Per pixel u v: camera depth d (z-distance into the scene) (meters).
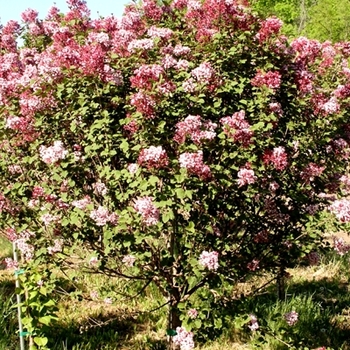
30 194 4.74
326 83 5.19
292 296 6.47
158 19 4.96
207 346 5.26
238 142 4.00
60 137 4.51
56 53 4.67
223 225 4.50
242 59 4.36
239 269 4.50
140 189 3.91
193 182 3.80
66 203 4.43
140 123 3.93
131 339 5.49
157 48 4.45
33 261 4.64
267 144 4.13
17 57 5.79
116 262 4.59
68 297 6.36
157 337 5.53
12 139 4.74
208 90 4.10
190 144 3.87
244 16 4.54
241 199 4.34
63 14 6.21
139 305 6.17
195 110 4.11
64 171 4.13
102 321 5.84
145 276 4.64
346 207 4.16
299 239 4.50
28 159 4.43
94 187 4.48
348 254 8.27
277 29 4.39
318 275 7.65
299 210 4.53
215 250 4.30
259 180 4.23
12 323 5.54
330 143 4.82
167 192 3.80
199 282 4.68
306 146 4.52
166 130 4.03
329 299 6.79
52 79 4.24
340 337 5.67
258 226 4.54
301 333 5.55
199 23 4.70
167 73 4.19
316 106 4.57
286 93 4.50
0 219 4.85
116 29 5.11
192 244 4.29
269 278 6.95
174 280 4.66
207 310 4.32
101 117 4.23
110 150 4.20
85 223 4.18
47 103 4.36
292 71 4.54
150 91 3.87
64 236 4.41
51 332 5.45
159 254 4.49
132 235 4.00
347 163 5.20
